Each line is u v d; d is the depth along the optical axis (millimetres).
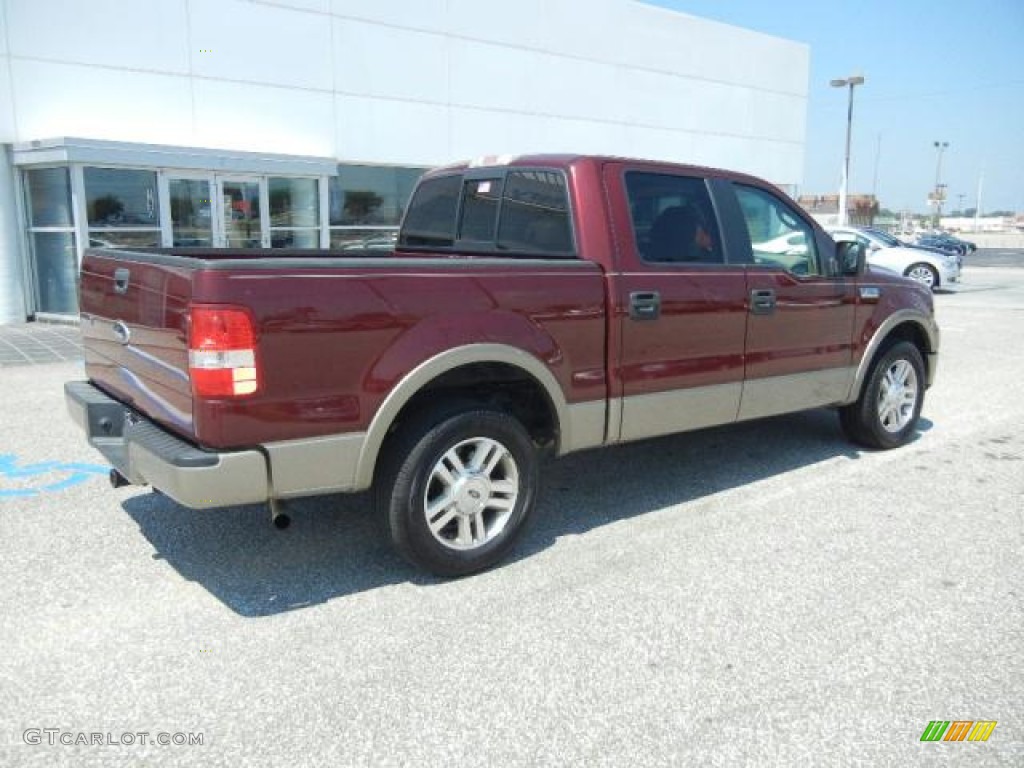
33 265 12945
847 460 6031
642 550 4387
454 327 3795
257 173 13375
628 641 3445
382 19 14727
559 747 2771
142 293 3727
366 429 3623
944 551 4371
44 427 6719
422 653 3350
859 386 5902
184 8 12781
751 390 5121
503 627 3561
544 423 4449
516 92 16703
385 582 4000
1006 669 3240
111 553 4297
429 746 2777
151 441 3543
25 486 5285
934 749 2764
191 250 4875
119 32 12312
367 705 2998
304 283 3434
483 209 5133
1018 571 4129
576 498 5211
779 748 2768
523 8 16500
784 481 5543
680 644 3420
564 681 3150
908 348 6223
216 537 4527
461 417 3887
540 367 4082
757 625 3578
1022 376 9414
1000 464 5941
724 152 20828
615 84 18250
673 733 2844
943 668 3246
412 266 3709
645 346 4520
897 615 3670
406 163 15430
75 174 11805
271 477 3453
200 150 12617
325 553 4340
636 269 4461
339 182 14898
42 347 10695
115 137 12492
